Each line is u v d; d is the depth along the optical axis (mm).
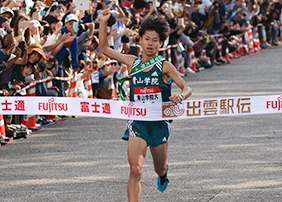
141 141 8031
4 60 13078
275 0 40125
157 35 7906
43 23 15625
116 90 19859
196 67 27641
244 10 32812
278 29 41938
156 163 8469
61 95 16281
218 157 11789
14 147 13078
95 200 9109
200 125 15383
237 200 8977
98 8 18359
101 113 8695
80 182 10164
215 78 24844
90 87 18062
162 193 9414
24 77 14414
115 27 18891
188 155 12000
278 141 13289
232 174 10492
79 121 16297
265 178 10219
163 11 22484
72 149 12789
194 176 10391
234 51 33281
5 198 9297
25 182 10219
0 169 11156
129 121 8281
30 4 16938
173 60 25203
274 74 25906
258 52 36438
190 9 24250
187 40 24828
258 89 21484
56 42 15406
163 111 8234
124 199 9156
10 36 12992
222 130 14656
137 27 20500
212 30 28516
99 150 12648
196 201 8961
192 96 19938
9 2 14930
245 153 12109
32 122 14930
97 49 17797
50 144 13328
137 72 8086
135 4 20406
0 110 9234
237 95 20016
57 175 10648
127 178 10414
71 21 15852
